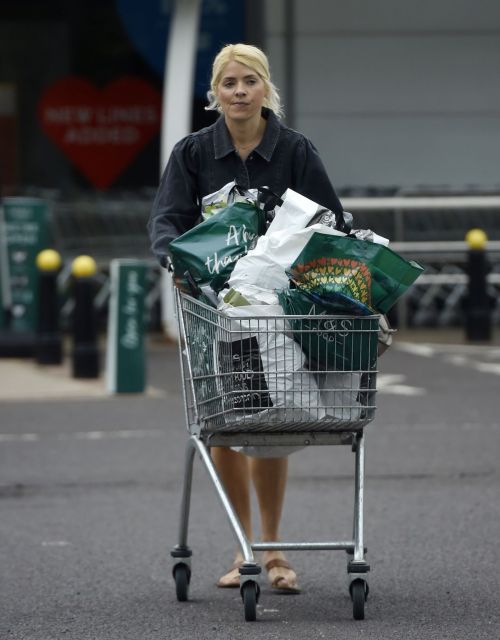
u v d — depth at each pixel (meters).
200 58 56.34
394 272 16.16
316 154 17.55
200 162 17.47
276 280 16.17
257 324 15.95
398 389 38.44
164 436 31.22
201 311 16.41
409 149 58.97
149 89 61.75
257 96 17.16
